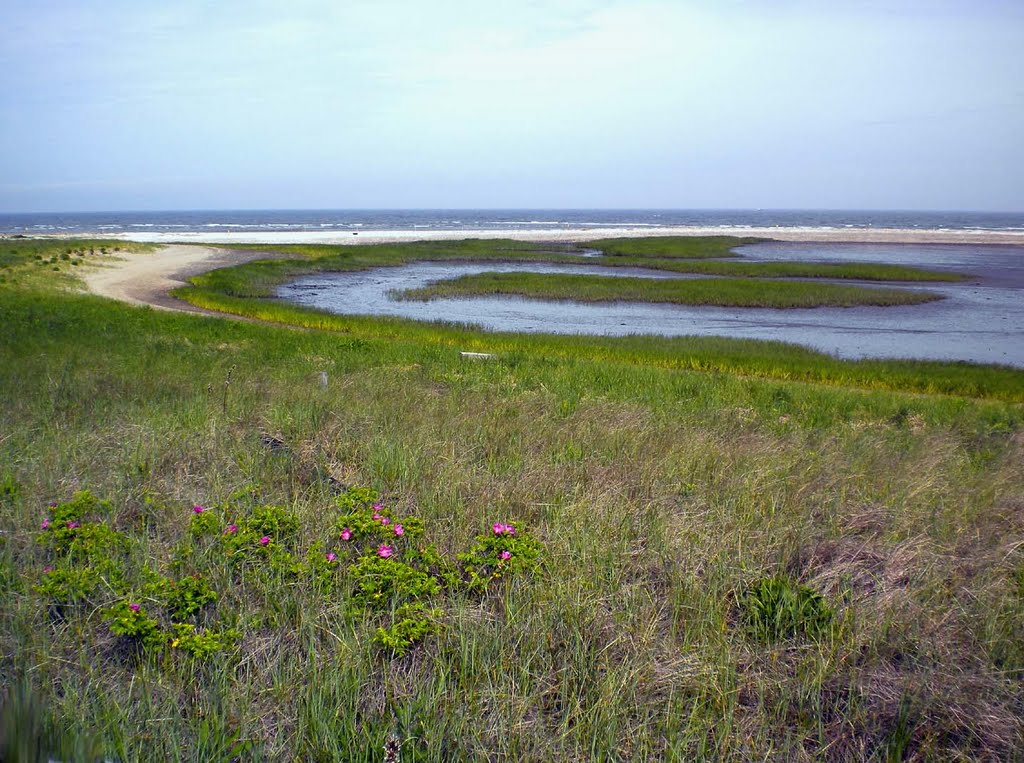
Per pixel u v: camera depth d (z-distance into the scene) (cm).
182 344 1405
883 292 3894
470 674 346
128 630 354
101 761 285
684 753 303
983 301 3806
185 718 314
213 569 422
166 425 686
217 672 332
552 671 351
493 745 307
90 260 4081
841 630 378
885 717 332
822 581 441
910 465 670
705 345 2281
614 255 6369
